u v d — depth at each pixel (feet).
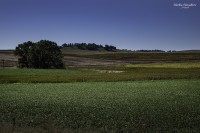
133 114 82.99
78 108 92.84
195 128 67.92
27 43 415.85
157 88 162.91
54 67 413.18
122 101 110.73
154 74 253.65
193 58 604.08
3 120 73.36
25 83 200.64
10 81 209.15
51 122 71.61
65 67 424.05
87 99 116.67
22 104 101.65
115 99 116.98
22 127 62.90
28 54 410.93
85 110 89.10
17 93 140.26
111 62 533.96
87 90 154.40
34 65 411.13
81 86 177.47
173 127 68.80
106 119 76.64
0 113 83.56
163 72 286.05
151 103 105.29
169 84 186.70
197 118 77.77
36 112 85.97
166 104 102.83
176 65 422.82
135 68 374.84
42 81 209.67
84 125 70.64
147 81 211.20
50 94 135.54
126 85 182.19
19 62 416.26
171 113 84.53
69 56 631.15
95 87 170.91
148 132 64.80
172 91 147.84
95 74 265.34
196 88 162.61
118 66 438.81
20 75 252.21
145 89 158.20
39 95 131.13
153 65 442.91
